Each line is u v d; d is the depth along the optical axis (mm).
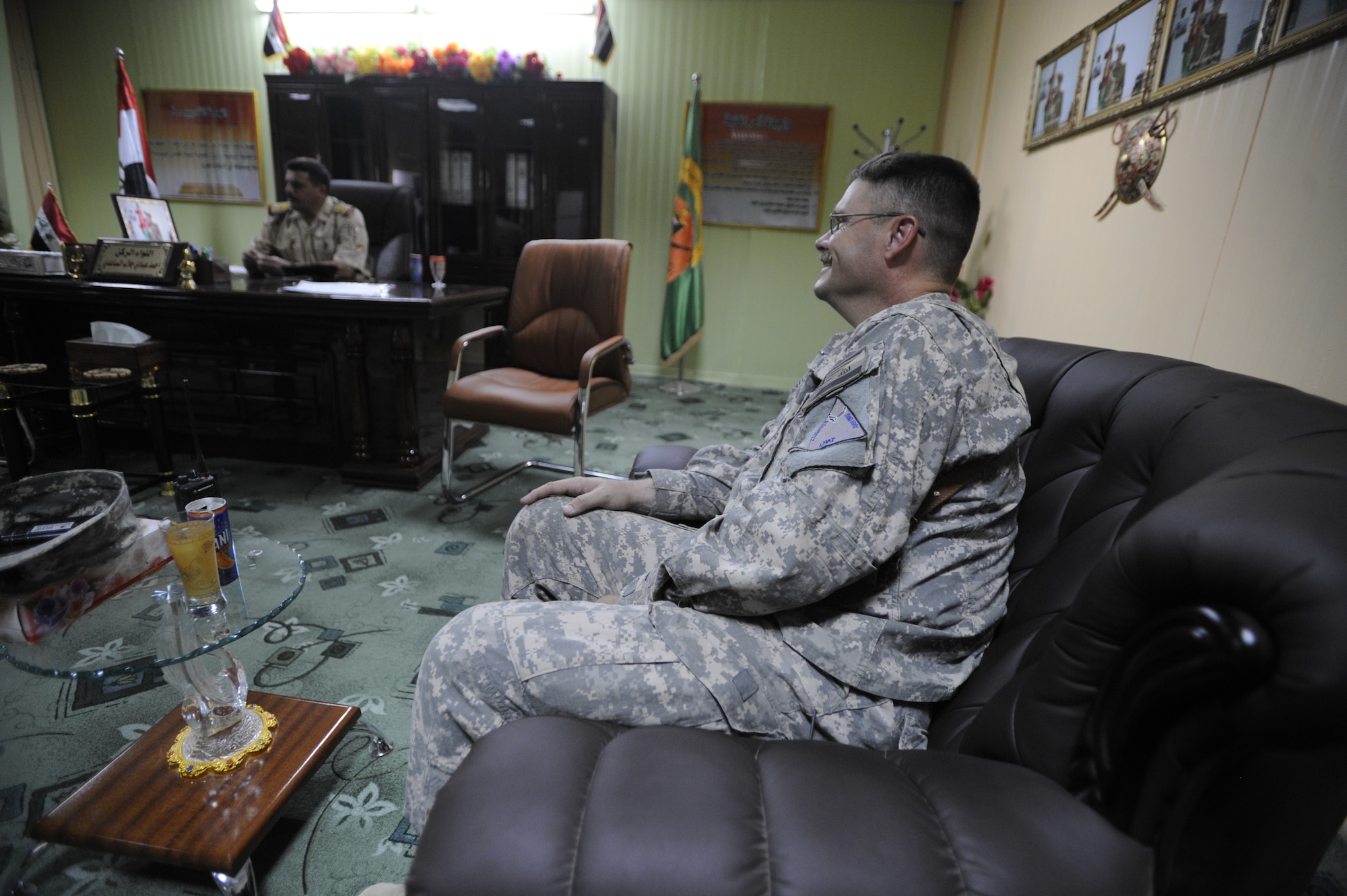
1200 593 416
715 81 4539
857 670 783
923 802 500
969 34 4059
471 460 2990
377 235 3586
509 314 2680
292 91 4336
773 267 4805
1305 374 1450
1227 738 417
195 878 976
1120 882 434
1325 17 1434
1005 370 845
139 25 4805
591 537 1085
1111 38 2428
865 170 964
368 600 1794
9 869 974
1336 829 440
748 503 778
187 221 5105
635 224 4836
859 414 766
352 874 1009
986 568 855
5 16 4617
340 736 1163
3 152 4664
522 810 467
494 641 737
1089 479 868
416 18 4668
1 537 1079
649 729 582
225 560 1100
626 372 2539
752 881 433
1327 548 369
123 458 2764
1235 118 1742
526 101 4180
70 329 2729
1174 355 1954
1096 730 484
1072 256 2654
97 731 1269
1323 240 1423
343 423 2676
